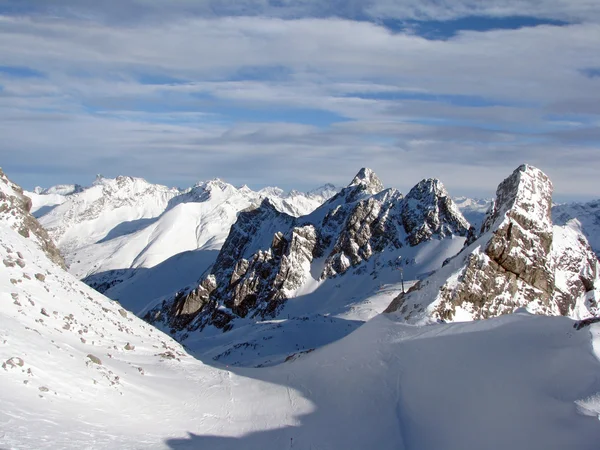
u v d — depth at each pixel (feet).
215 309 563.89
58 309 111.24
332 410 99.35
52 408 72.23
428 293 176.04
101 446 65.92
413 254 533.55
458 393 90.74
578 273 208.03
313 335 291.17
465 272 180.24
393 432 87.35
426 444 81.56
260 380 122.01
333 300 516.73
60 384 79.66
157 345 136.77
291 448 82.53
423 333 124.06
